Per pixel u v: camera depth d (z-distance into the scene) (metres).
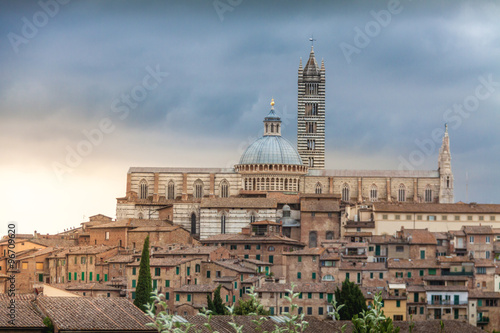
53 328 161.50
